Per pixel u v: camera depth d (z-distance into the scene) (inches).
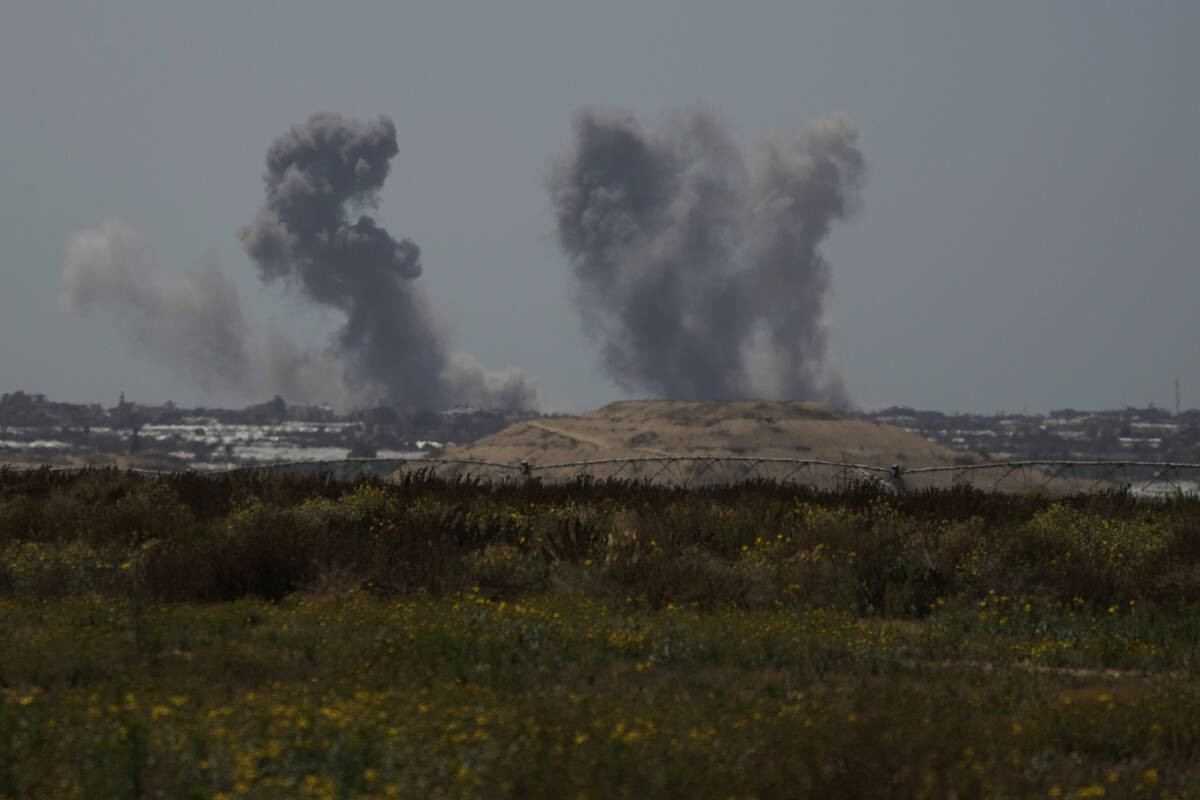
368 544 2159.2
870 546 2242.9
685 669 1424.7
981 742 1000.2
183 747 911.7
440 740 923.4
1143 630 1752.0
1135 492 2906.0
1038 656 1578.5
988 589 2038.6
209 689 1192.2
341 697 1147.9
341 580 1967.3
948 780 900.0
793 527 2470.5
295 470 3132.4
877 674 1440.7
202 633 1542.8
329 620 1631.4
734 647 1530.5
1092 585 2033.7
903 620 1913.1
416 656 1389.0
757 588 2015.3
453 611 1679.4
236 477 3002.0
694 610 1806.1
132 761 871.7
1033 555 2206.0
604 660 1454.2
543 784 845.8
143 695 1131.9
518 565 2103.8
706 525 2486.5
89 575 1959.9
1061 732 1074.7
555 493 2901.1
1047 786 930.7
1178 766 1011.9
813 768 906.1
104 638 1476.4
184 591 1918.1
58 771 893.8
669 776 852.0
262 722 980.6
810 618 1752.0
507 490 2918.3
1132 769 983.6
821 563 2150.6
